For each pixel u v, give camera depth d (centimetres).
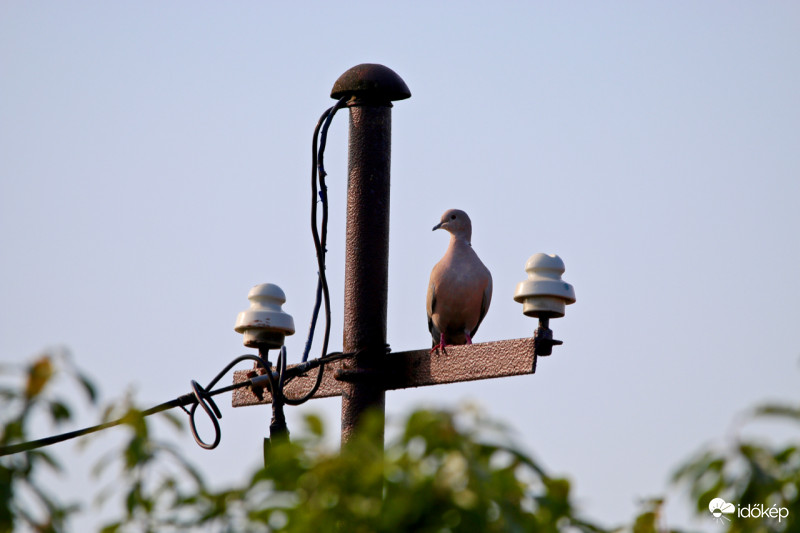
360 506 677
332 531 684
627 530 759
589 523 726
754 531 668
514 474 679
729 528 678
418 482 655
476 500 652
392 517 661
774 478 644
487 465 666
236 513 714
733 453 648
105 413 752
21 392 691
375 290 1548
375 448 695
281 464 695
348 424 1510
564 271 1449
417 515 662
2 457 705
